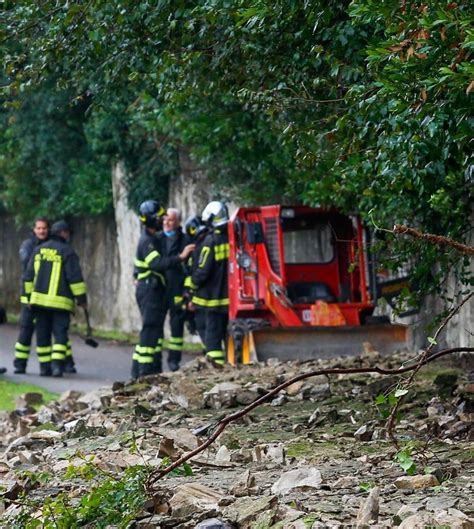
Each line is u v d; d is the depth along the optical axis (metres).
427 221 12.55
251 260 20.50
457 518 5.78
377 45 8.24
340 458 8.37
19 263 41.50
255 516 6.26
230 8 10.30
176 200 31.17
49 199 35.47
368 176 10.46
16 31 11.64
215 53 11.19
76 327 36.75
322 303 20.38
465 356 14.70
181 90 11.59
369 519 5.94
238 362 19.91
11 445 10.77
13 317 40.75
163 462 6.84
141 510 6.66
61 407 13.79
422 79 7.80
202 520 6.40
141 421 11.30
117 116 31.52
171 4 10.98
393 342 19.53
